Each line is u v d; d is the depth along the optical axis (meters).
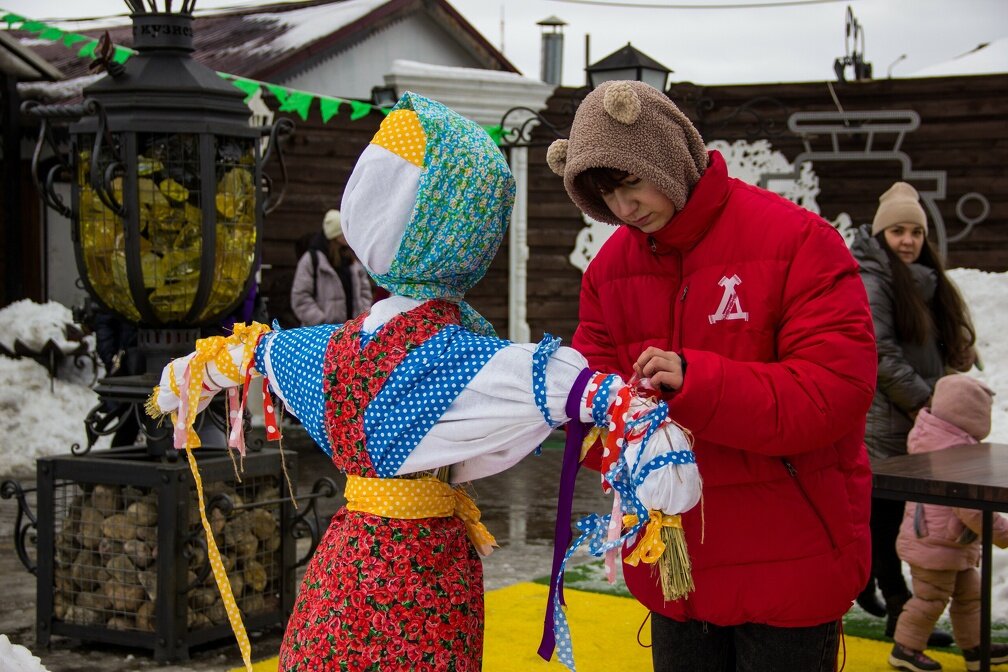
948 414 4.56
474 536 2.48
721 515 2.54
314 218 11.23
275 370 2.53
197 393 2.63
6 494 4.53
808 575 2.51
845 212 11.79
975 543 4.28
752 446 2.39
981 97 11.34
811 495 2.52
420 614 2.29
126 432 5.78
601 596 5.30
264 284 11.02
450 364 2.31
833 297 2.43
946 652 4.61
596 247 12.31
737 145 11.95
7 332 9.77
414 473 2.35
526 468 9.26
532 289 12.38
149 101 4.24
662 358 2.34
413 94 2.43
